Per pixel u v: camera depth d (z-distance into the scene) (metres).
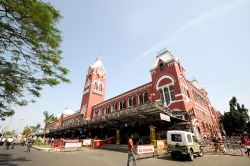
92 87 42.41
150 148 13.61
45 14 7.45
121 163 10.58
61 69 10.17
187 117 18.78
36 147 24.59
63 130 37.34
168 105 21.31
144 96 26.16
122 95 30.83
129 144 9.04
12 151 18.34
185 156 12.52
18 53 8.77
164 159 12.16
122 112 18.67
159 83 23.91
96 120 22.77
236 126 32.19
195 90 28.67
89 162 10.85
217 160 11.24
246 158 11.84
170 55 24.75
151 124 17.89
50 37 8.54
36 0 7.22
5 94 9.24
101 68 47.22
